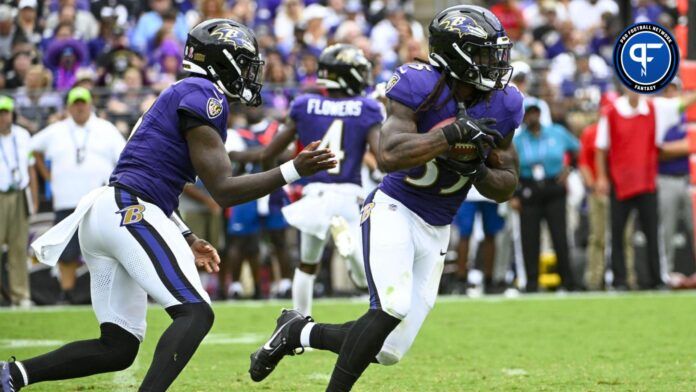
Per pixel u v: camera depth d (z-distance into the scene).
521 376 17.59
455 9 13.69
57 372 12.98
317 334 14.50
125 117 35.03
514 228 34.03
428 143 12.87
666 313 26.81
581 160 33.94
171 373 12.20
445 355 20.17
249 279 34.41
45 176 30.62
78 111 29.88
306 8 46.47
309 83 37.66
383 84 22.98
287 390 16.22
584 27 48.62
